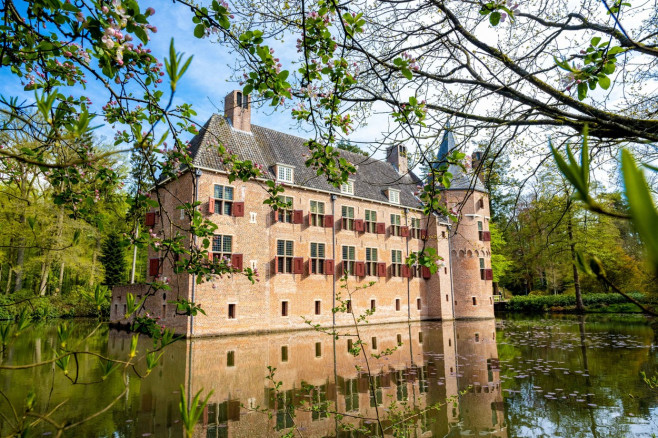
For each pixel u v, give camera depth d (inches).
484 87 159.8
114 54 96.8
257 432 230.4
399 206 1115.9
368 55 126.6
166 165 157.5
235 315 757.9
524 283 1787.6
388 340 645.9
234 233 781.9
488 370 390.0
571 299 1307.8
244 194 808.9
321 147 157.6
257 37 114.0
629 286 1180.5
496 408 269.6
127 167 639.8
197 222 167.3
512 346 551.8
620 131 146.3
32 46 103.2
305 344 613.9
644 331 708.0
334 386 331.3
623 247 1215.6
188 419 50.8
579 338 622.2
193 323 698.8
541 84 145.2
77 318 1082.7
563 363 418.6
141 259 1434.5
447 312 1133.7
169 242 160.2
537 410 263.4
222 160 175.8
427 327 885.8
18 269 1011.3
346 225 983.0
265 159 895.7
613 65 109.0
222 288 745.6
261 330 791.1
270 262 832.9
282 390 319.0
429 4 156.9
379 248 1048.8
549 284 1558.8
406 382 342.6
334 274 941.2
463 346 561.9
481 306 1149.7
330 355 496.4
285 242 863.1
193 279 707.4
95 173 151.9
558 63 98.2
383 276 1043.9
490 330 789.9
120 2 85.1
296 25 131.1
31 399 73.7
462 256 1173.1
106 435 223.3
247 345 602.2
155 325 132.6
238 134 896.9
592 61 111.6
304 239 897.5
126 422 243.6
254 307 787.4
